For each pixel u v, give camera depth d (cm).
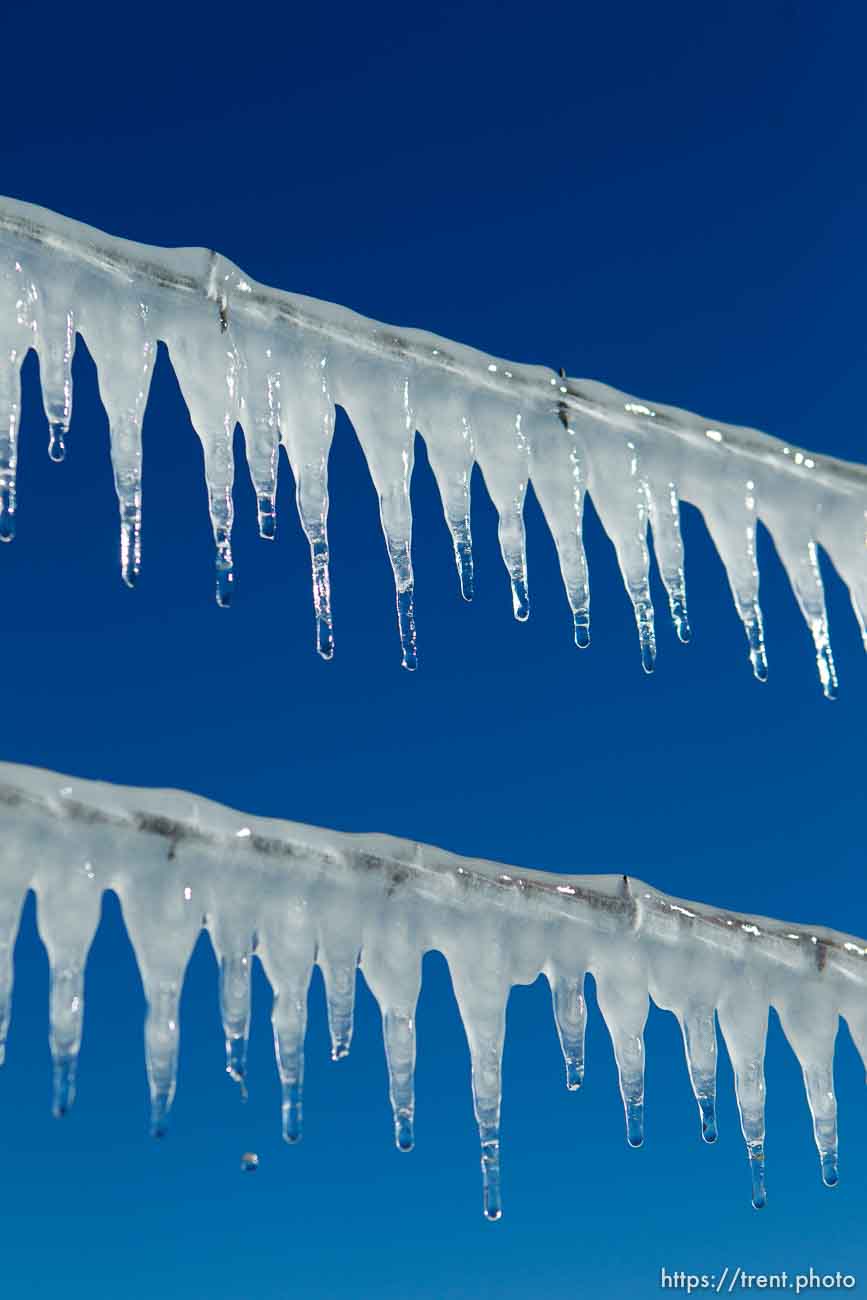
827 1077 148
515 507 145
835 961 148
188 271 140
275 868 136
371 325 143
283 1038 136
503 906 141
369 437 143
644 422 148
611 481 147
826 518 151
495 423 145
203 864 135
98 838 133
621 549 147
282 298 142
